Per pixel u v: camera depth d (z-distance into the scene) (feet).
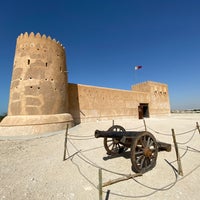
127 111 82.89
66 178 17.11
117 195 13.78
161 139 34.42
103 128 48.29
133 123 59.00
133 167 18.06
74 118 60.23
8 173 18.10
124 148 27.12
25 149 28.07
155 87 101.96
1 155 24.47
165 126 51.42
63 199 13.16
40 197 13.35
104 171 18.98
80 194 13.97
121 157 23.82
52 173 18.35
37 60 47.14
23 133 39.78
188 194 14.17
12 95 46.57
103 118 70.95
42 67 47.37
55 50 52.03
